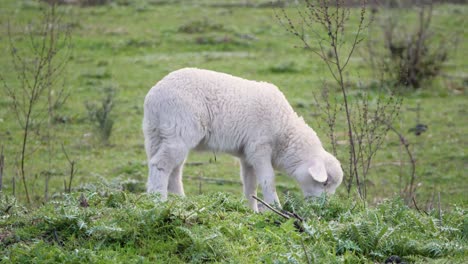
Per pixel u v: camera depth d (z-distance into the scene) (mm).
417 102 48062
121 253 17438
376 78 50312
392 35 56344
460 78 53406
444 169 36875
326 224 19141
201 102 23812
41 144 38688
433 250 18078
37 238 18078
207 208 19312
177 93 23562
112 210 19172
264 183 24750
